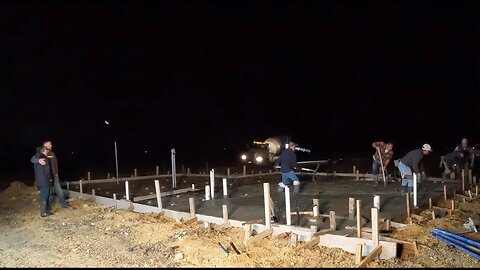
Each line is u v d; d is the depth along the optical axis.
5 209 12.90
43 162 11.54
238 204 11.96
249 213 10.84
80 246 9.16
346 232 8.81
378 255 7.78
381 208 11.03
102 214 11.58
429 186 13.98
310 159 25.66
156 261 8.09
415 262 7.58
